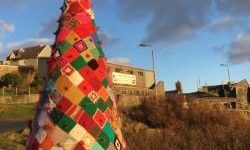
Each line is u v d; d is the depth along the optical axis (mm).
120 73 81000
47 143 5543
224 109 43969
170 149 27328
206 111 41906
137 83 86625
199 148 27656
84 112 5609
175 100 45875
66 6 6062
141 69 89250
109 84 6000
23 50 92000
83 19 6016
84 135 5539
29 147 5691
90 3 6180
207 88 111812
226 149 27766
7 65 83188
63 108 5609
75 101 5633
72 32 5938
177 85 97875
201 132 29875
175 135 29141
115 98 6062
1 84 77250
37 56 87125
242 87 102188
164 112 44156
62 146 5516
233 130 29984
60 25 6020
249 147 27641
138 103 52125
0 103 62906
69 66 5773
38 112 5738
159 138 27922
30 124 5906
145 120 44312
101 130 5629
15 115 54000
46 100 5703
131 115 45594
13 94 68625
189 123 41281
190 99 47688
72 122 5562
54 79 5754
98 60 5930
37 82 74750
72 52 5844
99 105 5715
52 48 6004
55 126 5574
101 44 6121
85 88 5703
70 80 5707
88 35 5980
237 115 41906
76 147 5500
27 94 66750
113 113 5867
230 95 100625
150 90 83000
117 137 5797
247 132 28984
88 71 5793
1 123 44719
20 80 76812
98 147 5562
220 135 28547
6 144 24188
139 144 27141
